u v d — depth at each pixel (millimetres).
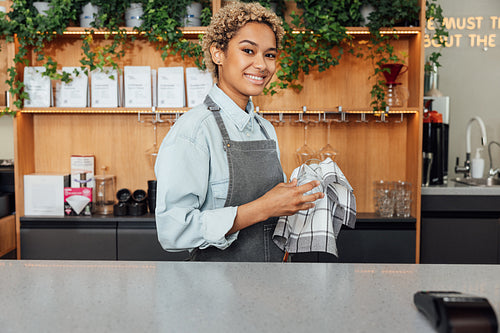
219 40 1333
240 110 1375
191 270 929
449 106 3773
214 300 763
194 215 1212
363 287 832
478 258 2932
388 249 2852
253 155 1368
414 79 2938
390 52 2873
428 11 2840
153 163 2998
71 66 3070
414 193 2920
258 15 1295
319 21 2785
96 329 654
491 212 2910
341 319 691
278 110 2881
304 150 2840
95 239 2830
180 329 654
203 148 1277
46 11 2734
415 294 726
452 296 655
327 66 2869
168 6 2814
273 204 1172
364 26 2846
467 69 3744
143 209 2941
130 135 3146
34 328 658
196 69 2928
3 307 734
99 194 3012
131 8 2840
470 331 604
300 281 862
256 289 818
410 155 3035
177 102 2922
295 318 693
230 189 1316
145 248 2832
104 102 2912
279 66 3021
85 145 3148
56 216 2891
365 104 3115
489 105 3768
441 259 2930
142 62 3086
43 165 3145
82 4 2820
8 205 2893
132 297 777
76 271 921
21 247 2838
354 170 3166
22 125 2945
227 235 1234
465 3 3703
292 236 1352
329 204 1404
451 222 2916
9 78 3068
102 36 2941
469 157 3455
